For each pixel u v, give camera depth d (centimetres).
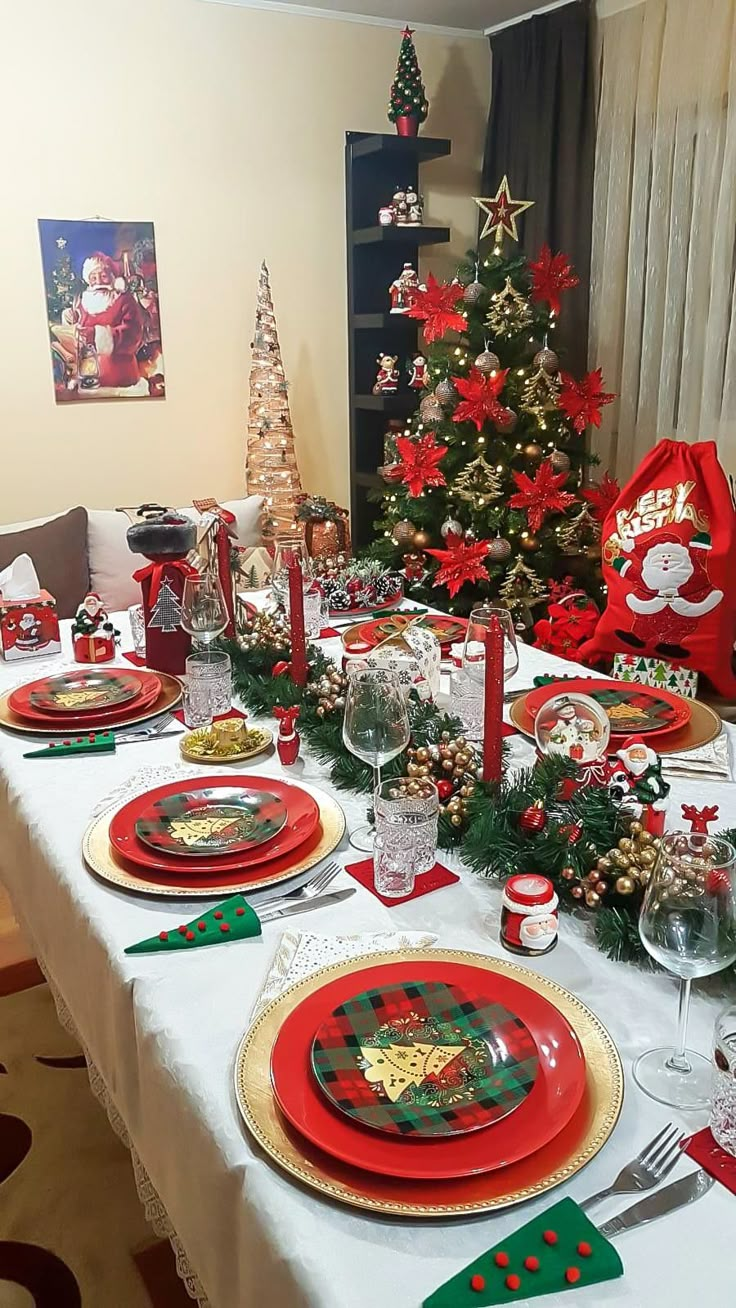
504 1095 80
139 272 367
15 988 230
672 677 244
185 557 198
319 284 406
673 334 362
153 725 170
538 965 102
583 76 375
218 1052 90
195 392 388
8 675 197
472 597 355
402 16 391
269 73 376
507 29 402
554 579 367
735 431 343
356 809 138
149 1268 155
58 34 336
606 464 403
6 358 351
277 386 379
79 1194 170
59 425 365
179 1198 92
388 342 421
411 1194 73
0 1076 200
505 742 155
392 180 404
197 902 115
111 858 123
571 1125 79
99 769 153
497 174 420
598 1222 72
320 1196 75
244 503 367
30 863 139
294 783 145
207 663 168
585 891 108
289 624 191
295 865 121
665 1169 76
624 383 385
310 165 393
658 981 100
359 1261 69
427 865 120
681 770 145
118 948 106
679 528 254
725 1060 76
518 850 115
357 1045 86
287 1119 79
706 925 82
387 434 392
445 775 133
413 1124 77
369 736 124
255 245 388
